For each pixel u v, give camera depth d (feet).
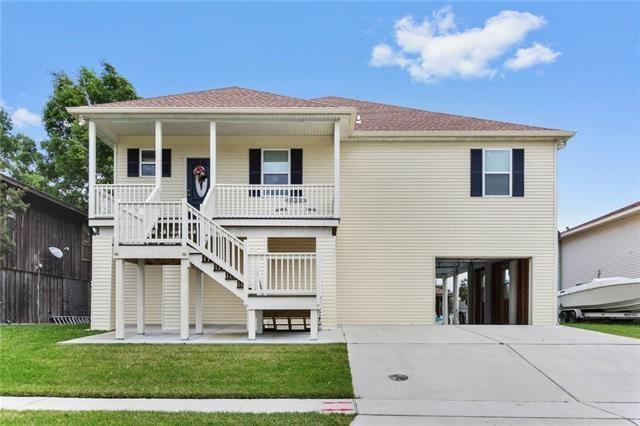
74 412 21.63
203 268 38.83
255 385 26.45
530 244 52.60
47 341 38.04
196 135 52.60
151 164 53.31
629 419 21.84
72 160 94.43
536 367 30.60
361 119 58.75
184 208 38.99
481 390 26.53
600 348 35.29
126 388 25.76
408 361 31.71
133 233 38.63
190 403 23.67
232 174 52.80
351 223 53.01
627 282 60.70
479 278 72.08
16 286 59.82
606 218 67.62
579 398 25.40
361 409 22.99
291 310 42.14
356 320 52.21
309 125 48.70
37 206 65.21
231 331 44.75
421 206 53.01
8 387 25.71
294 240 51.75
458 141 53.16
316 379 27.53
